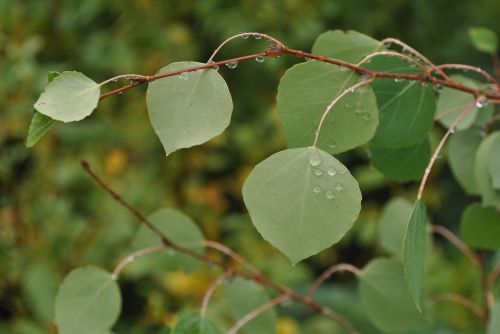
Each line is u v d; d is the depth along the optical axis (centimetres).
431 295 146
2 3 127
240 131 185
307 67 49
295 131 50
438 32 211
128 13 173
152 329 128
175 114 47
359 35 52
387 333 65
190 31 187
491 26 216
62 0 151
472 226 58
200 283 131
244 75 192
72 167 126
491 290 70
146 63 167
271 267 153
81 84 47
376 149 57
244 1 188
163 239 61
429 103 53
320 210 45
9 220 113
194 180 170
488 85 58
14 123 119
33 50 123
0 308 114
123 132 154
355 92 50
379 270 62
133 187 134
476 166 57
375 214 186
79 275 58
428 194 187
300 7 191
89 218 126
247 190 46
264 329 63
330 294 153
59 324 57
